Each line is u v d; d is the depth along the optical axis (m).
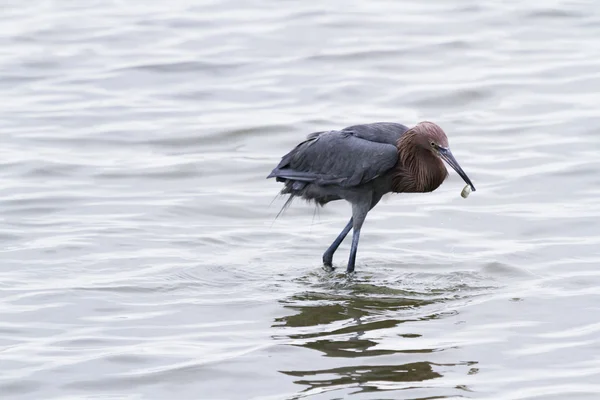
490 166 18.19
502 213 15.84
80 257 14.03
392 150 13.56
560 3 28.08
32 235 14.99
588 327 11.29
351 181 13.66
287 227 15.66
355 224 13.82
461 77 23.20
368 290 12.82
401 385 9.90
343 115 21.27
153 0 30.12
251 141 20.11
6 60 25.08
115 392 9.87
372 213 16.22
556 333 11.16
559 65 23.69
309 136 14.34
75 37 26.81
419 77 23.34
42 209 16.30
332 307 12.22
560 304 12.06
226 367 10.38
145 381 10.09
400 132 14.03
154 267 13.62
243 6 29.17
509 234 14.95
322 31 26.62
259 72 24.02
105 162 18.83
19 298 12.43
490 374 10.12
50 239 14.77
